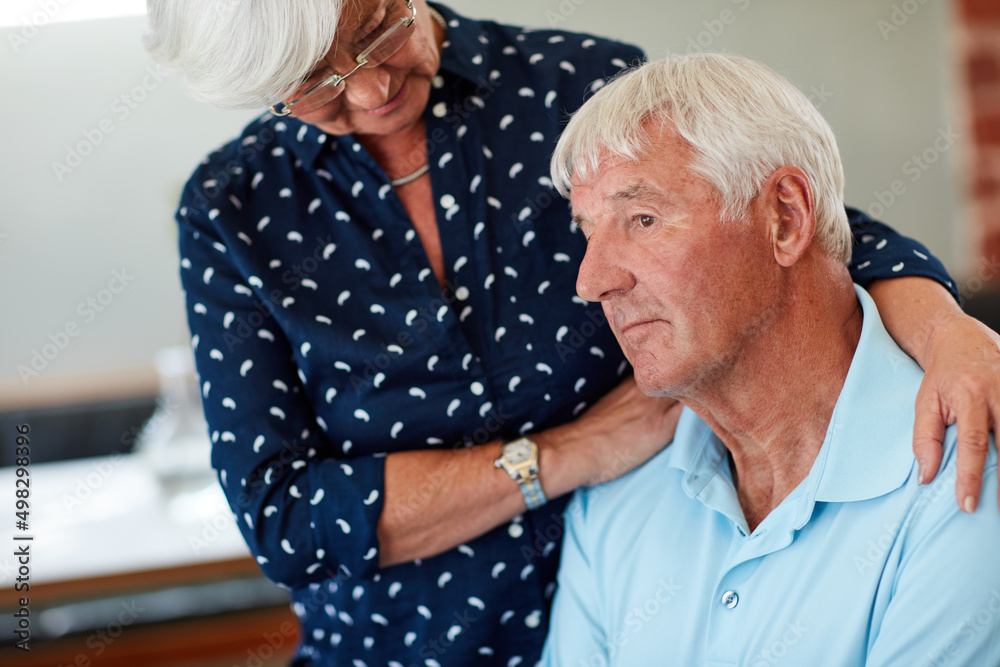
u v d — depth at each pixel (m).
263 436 1.22
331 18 0.99
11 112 3.30
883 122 3.78
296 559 1.19
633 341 1.02
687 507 1.15
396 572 1.24
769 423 1.04
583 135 1.03
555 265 1.25
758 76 1.00
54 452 2.84
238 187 1.27
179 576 2.07
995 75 3.62
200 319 1.25
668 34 3.72
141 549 2.12
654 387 1.02
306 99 1.08
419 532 1.19
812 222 0.97
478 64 1.26
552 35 1.34
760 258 0.98
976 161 3.67
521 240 1.25
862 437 0.98
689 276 0.97
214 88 1.06
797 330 1.00
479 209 1.24
